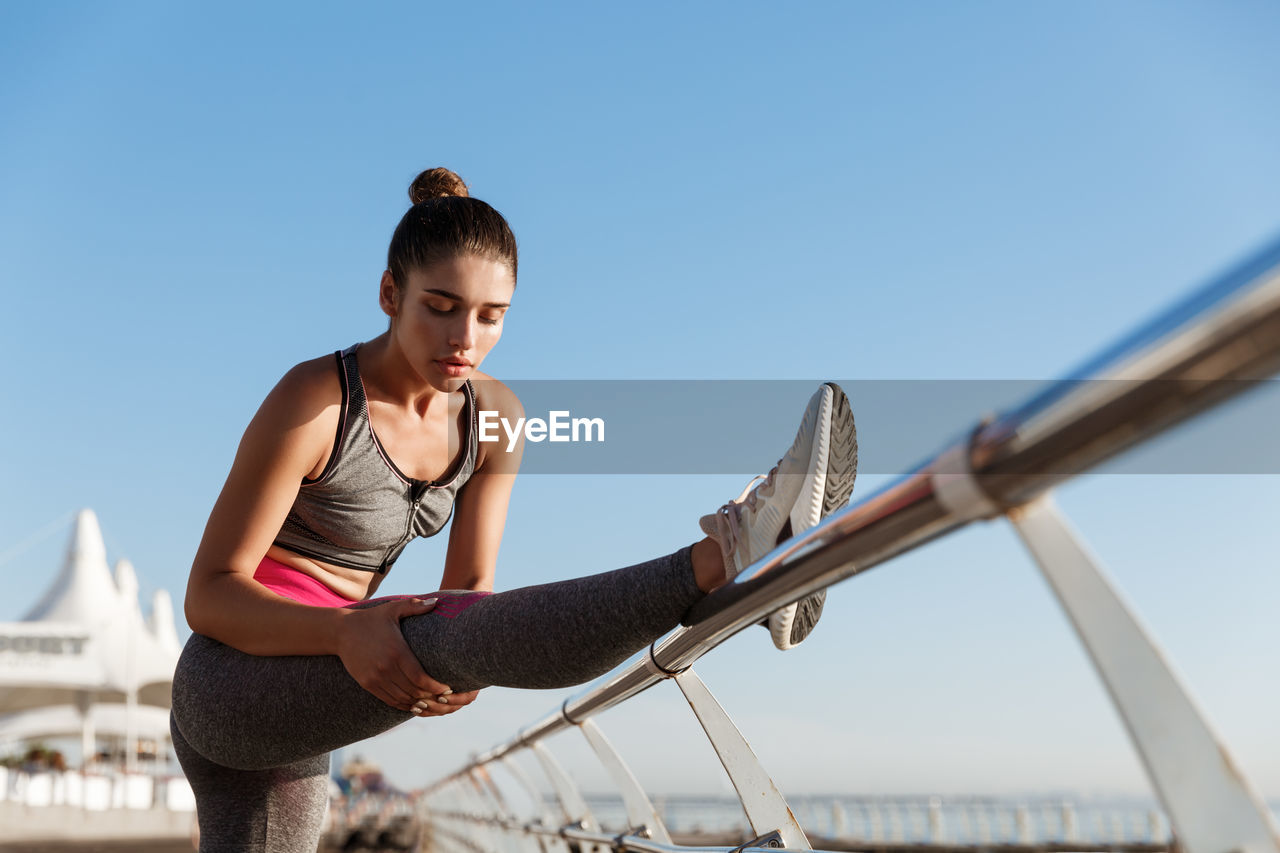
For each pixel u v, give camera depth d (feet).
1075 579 2.05
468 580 7.38
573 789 11.62
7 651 98.89
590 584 4.50
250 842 6.55
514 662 4.55
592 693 7.25
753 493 4.59
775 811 5.63
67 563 110.11
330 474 6.19
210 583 5.57
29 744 133.49
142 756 126.00
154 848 69.36
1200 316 1.45
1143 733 1.93
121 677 103.35
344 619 5.01
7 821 75.25
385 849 61.82
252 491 5.81
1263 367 1.45
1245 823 1.82
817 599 4.45
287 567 6.47
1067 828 47.93
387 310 6.23
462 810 26.48
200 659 5.64
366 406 6.22
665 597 4.31
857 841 58.23
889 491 2.43
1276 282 1.34
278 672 5.28
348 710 5.17
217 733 5.50
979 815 53.31
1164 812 1.91
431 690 4.85
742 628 4.15
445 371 5.90
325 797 7.09
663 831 8.27
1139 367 1.58
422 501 6.71
